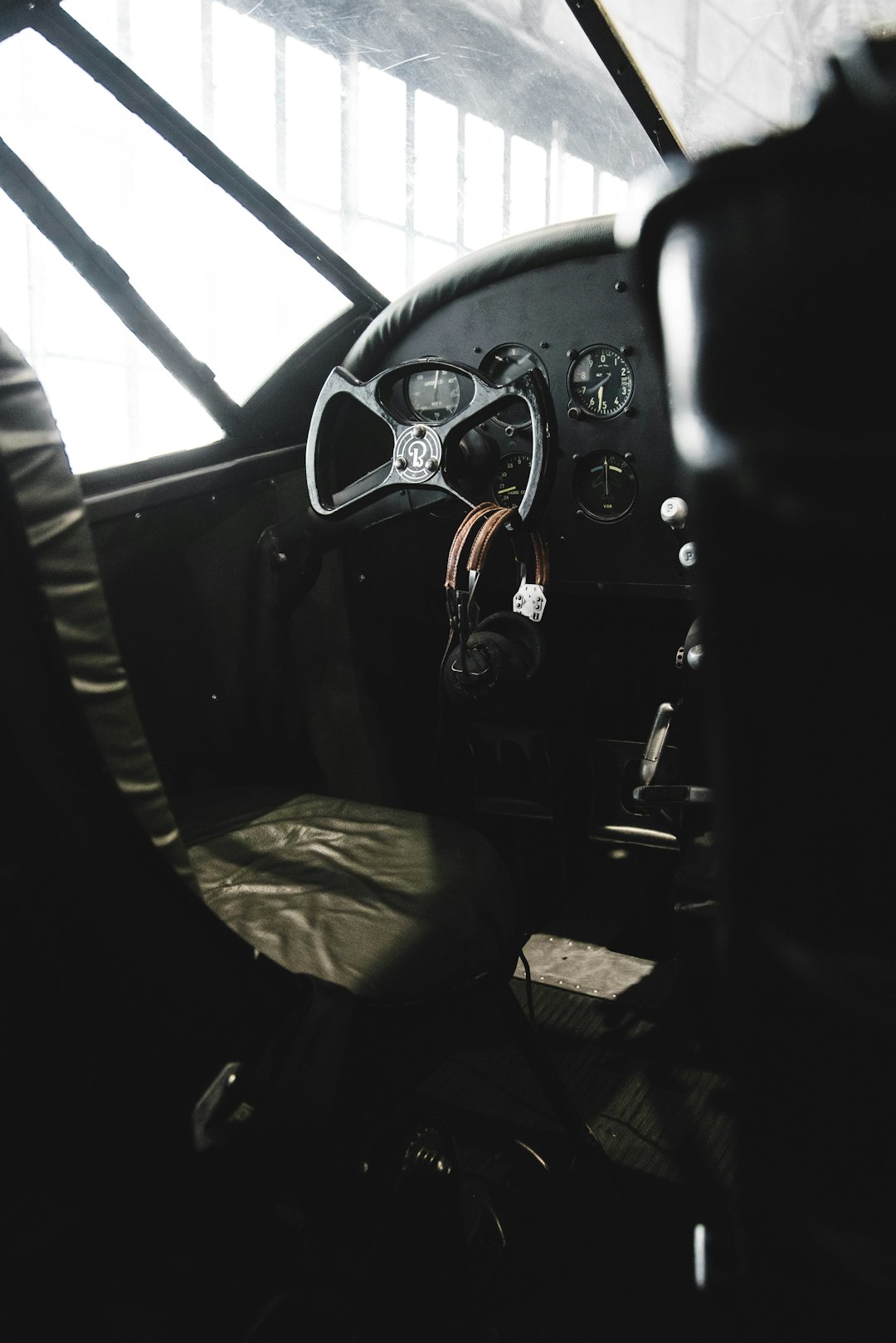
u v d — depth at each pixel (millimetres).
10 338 659
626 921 2367
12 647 634
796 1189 443
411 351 2207
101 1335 1111
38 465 654
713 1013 1675
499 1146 1544
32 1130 832
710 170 334
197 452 2062
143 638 1951
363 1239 1123
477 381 1619
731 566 382
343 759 2309
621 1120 1683
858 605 354
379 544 2238
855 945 388
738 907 425
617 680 2189
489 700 1677
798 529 355
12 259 1930
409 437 1671
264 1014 813
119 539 1896
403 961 961
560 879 2207
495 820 2234
